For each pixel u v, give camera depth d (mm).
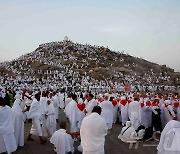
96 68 103938
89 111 14047
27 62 107188
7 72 93375
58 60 112938
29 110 12570
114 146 12281
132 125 15172
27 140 13195
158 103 16578
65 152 10281
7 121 10109
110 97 20109
